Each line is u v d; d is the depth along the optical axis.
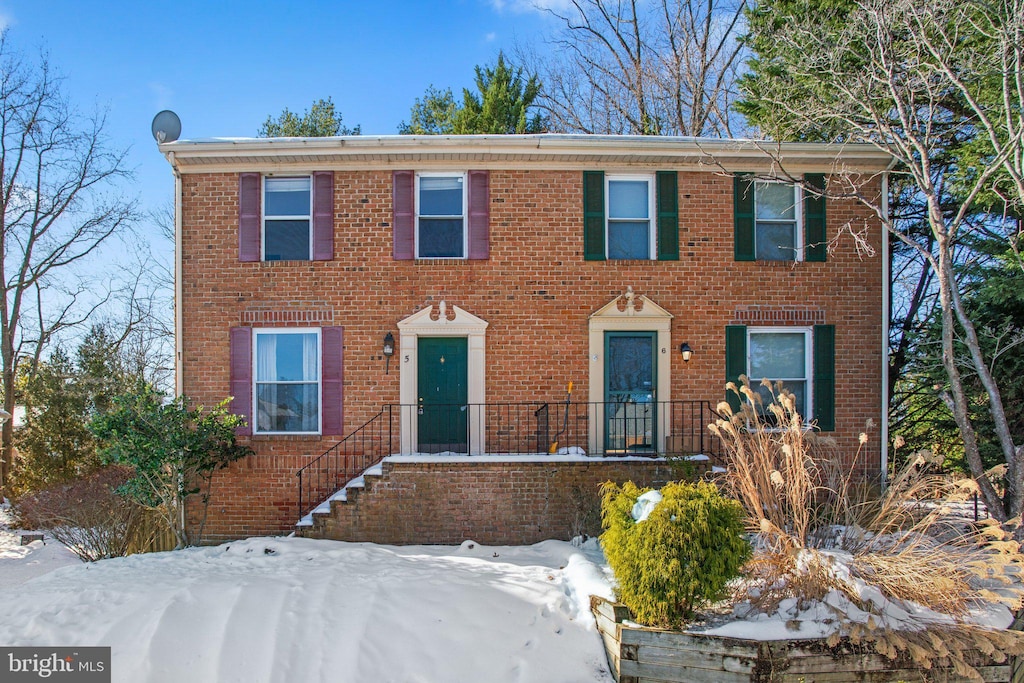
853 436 10.51
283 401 10.48
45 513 11.63
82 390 15.89
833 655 5.62
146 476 9.16
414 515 9.16
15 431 16.94
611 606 6.01
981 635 5.62
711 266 10.56
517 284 10.40
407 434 10.21
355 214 10.41
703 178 10.65
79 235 19.11
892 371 14.05
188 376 10.33
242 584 6.92
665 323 10.43
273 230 10.57
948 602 5.91
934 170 12.53
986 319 10.39
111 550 9.48
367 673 5.55
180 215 10.41
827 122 11.95
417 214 10.54
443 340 10.47
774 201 10.88
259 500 10.14
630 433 10.43
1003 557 5.96
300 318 10.33
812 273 10.66
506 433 10.28
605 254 10.48
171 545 10.17
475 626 6.20
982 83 10.20
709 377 10.46
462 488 9.21
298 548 8.58
